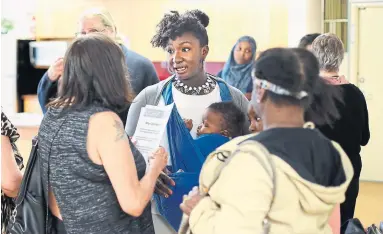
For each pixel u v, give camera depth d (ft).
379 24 21.49
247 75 15.65
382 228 9.39
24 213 7.00
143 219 7.18
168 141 8.46
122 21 25.04
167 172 8.43
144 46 24.85
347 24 21.80
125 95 6.85
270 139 5.30
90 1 25.25
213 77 8.90
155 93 8.79
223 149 5.70
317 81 5.55
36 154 7.03
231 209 5.13
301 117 5.51
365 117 10.40
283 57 5.42
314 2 21.52
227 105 8.39
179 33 8.38
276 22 22.71
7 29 21.61
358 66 21.91
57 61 9.89
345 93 9.96
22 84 24.04
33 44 23.95
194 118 8.58
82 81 6.63
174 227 8.35
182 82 8.66
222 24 23.44
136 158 7.00
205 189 5.79
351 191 10.69
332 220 7.48
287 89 5.35
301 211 5.28
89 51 6.64
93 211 6.68
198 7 23.77
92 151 6.56
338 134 9.93
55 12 25.57
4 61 23.86
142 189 6.73
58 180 6.72
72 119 6.62
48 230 7.09
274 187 5.12
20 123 13.55
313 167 5.28
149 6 24.57
